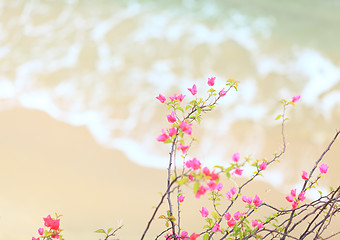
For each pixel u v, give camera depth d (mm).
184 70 9664
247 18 12555
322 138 8000
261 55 10656
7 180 6242
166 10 12156
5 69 9039
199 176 2373
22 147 7020
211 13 12422
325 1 15477
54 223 2850
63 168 6699
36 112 7941
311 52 11109
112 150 7320
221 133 7898
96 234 5395
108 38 10477
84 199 6090
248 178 6824
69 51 9859
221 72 9773
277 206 6246
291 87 9570
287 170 7180
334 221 5691
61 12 11328
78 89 8695
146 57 9922
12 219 5426
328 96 9336
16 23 10695
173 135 2723
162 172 6938
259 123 8273
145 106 8414
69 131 7609
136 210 5957
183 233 3062
